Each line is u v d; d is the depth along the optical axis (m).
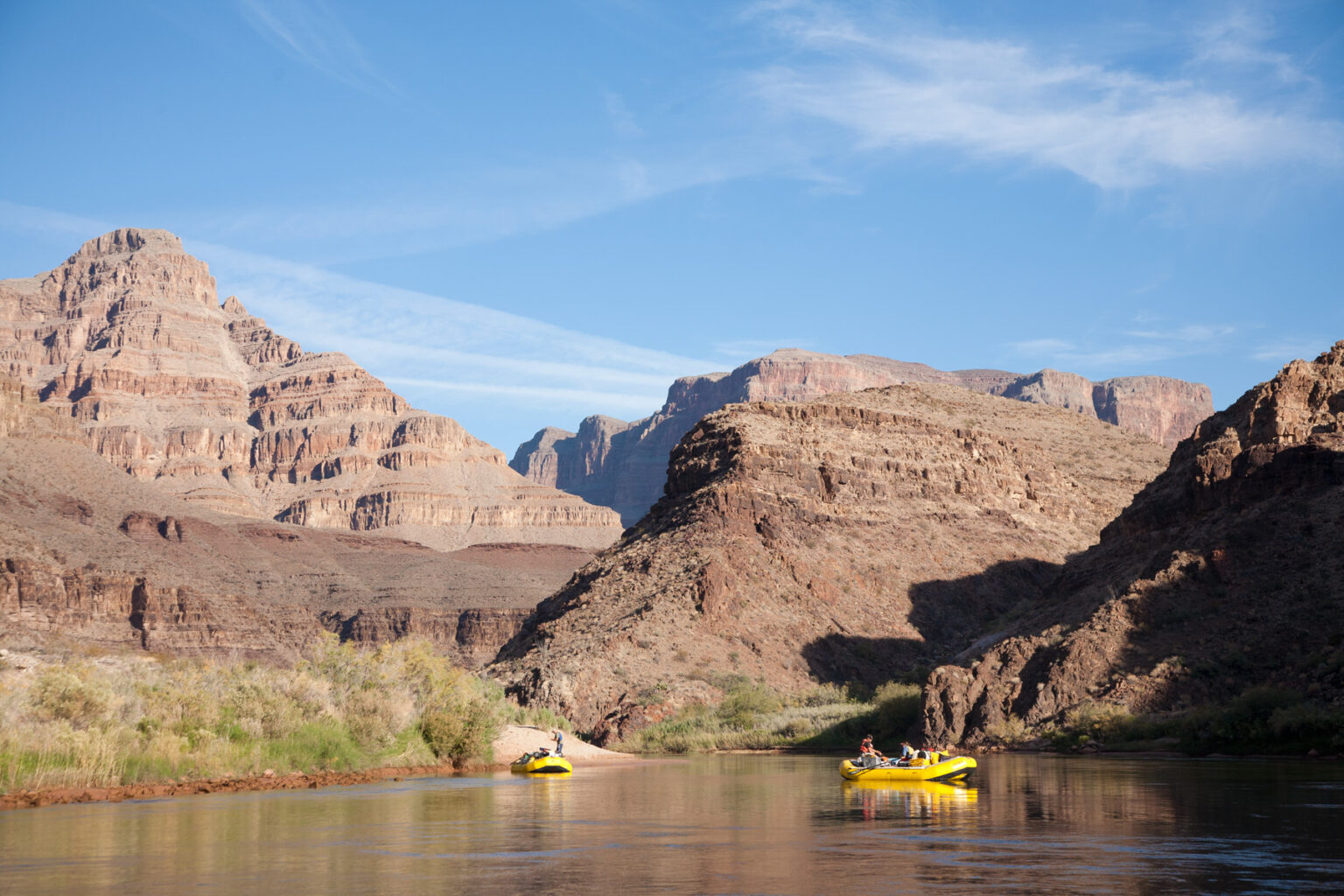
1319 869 25.94
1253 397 102.56
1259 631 79.06
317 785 49.78
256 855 28.72
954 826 34.00
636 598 125.69
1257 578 83.75
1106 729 73.06
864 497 150.75
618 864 27.31
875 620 130.00
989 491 162.88
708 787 50.72
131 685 56.06
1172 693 76.12
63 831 33.00
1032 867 26.33
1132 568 95.31
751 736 93.25
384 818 36.53
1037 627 94.94
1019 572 147.00
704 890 23.83
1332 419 95.38
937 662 122.19
